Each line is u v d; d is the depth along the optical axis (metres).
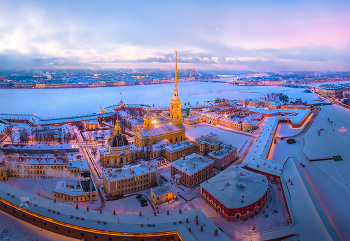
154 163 184.50
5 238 92.50
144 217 104.00
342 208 130.25
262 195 121.31
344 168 179.88
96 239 94.69
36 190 137.38
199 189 147.12
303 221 105.38
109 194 135.50
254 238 98.56
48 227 99.62
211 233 93.44
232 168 147.50
